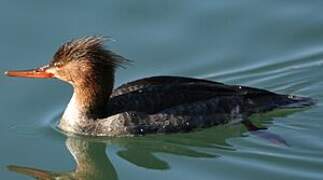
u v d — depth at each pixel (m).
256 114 17.61
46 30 20.28
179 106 17.27
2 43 19.89
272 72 19.58
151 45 20.14
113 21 20.69
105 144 17.25
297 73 19.50
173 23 20.73
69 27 20.39
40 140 17.25
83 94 17.28
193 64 19.75
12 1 21.22
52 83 18.98
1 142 17.14
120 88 17.67
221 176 15.64
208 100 17.45
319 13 21.14
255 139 17.02
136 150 17.12
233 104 17.52
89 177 16.16
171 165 16.33
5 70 18.98
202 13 21.03
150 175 15.87
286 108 17.80
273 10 21.23
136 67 19.58
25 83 18.95
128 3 21.27
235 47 20.23
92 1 21.31
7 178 15.80
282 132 17.19
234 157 16.42
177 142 17.25
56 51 18.36
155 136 17.22
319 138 16.89
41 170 16.20
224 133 17.39
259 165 16.02
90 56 17.09
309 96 18.64
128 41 20.20
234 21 20.89
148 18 20.83
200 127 17.30
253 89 17.97
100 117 17.38
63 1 21.28
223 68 19.70
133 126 17.14
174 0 21.39
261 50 20.22
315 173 15.60
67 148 17.03
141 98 17.31
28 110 18.14
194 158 16.58
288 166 15.91
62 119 17.62
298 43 20.41
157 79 17.77
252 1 21.39
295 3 21.34
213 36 20.48
